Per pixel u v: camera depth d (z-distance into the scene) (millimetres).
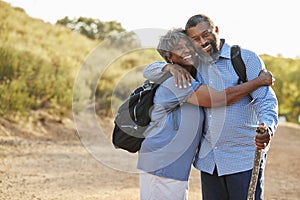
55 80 18094
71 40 24219
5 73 17188
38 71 18234
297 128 22203
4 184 9305
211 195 5348
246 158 5145
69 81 18797
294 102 27828
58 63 19984
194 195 9422
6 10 25078
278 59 27500
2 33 21031
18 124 15023
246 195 5160
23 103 16062
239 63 5051
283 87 27562
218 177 5281
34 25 25016
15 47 18922
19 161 11461
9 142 13375
